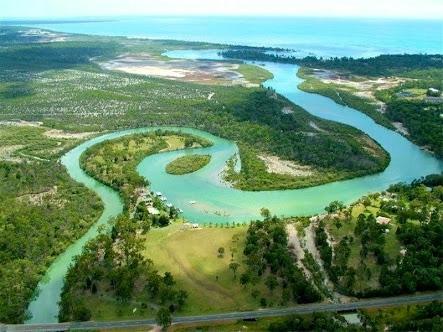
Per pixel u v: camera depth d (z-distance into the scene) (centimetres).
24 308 19525
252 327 17850
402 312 18488
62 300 19375
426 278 19900
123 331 17750
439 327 16850
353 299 19488
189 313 18738
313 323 17625
